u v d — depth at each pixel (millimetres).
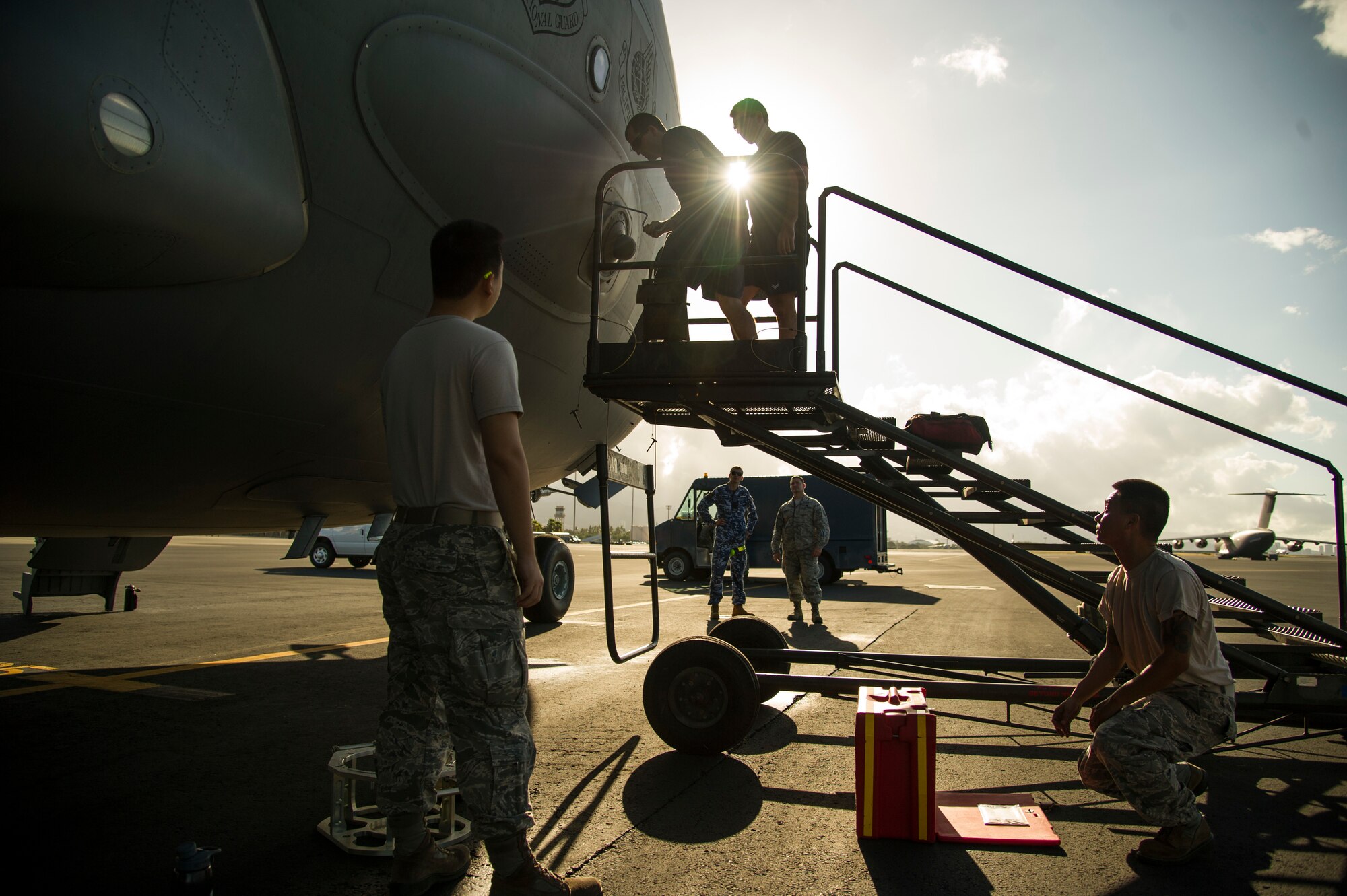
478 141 3566
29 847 2256
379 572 1889
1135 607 2293
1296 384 3400
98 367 2875
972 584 15523
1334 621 10633
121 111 2127
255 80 2604
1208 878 2127
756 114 3865
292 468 4055
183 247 2537
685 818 2527
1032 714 4059
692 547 15836
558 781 2887
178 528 4512
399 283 3504
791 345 3516
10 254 2291
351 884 2039
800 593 8086
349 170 3115
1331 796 2863
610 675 4934
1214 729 2217
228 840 2322
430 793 1944
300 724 3703
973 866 2180
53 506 3670
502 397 1800
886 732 2381
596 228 3830
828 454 4281
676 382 3578
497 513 1857
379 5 3082
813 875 2105
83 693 4391
